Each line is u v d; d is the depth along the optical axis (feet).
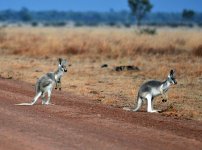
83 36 271.28
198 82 126.93
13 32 325.01
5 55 189.26
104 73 142.10
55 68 153.79
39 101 93.30
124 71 144.77
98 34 299.38
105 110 85.87
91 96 104.47
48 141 62.13
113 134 67.51
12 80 124.67
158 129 72.38
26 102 91.25
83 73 141.69
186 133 70.85
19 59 176.55
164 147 61.87
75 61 173.37
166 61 168.66
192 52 189.47
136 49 193.77
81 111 83.66
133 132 69.36
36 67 154.71
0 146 59.21
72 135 65.87
